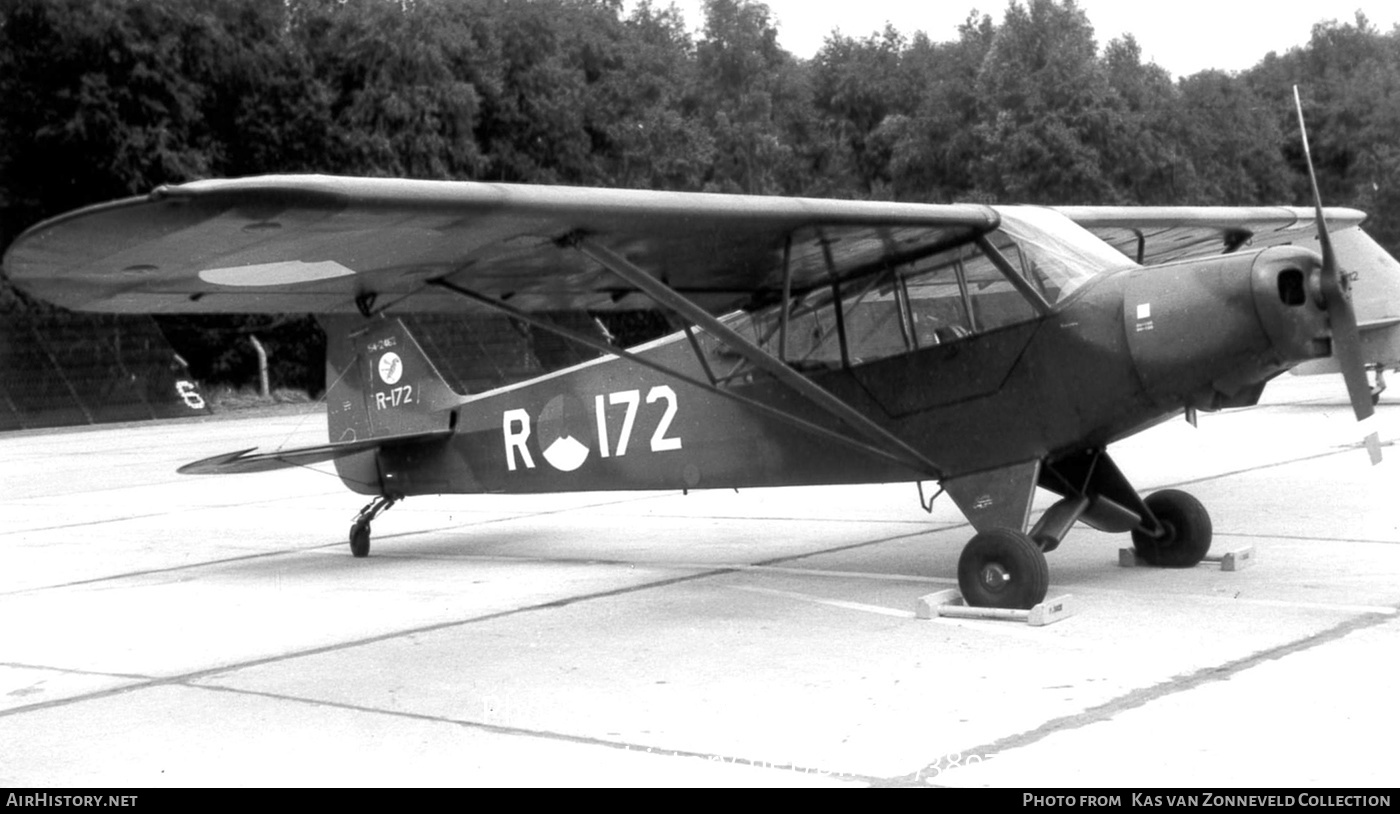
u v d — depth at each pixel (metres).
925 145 50.59
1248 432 16.17
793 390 7.49
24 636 7.10
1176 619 6.16
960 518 10.24
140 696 5.57
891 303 7.11
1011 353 6.70
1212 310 6.12
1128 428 6.65
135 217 4.88
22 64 35.16
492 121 42.84
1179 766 3.98
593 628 6.65
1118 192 43.16
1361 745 4.10
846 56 61.72
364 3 39.47
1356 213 10.52
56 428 30.67
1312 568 7.33
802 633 6.29
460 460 9.33
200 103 37.22
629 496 12.87
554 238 6.06
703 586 7.77
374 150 38.41
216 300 6.52
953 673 5.32
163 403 33.16
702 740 4.54
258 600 8.00
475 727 4.85
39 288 5.88
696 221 6.03
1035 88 42.97
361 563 9.49
